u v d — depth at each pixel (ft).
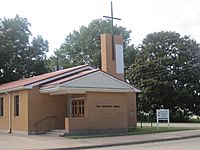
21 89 94.22
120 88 93.45
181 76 175.22
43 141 73.51
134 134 87.35
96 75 90.58
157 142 72.59
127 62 219.41
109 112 92.32
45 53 159.74
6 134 92.38
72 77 89.10
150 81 174.70
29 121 91.35
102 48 106.11
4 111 105.09
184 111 177.37
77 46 233.14
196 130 96.43
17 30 150.00
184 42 182.70
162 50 184.65
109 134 87.20
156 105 177.37
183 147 60.49
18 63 150.82
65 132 85.35
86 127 87.81
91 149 62.90
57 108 96.02
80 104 93.25
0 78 145.07
